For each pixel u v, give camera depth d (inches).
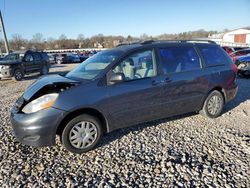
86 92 147.9
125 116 162.1
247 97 283.0
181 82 180.7
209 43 208.1
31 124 138.3
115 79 150.9
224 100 212.2
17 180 126.0
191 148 155.3
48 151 156.6
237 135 173.5
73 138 148.8
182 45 189.3
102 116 155.1
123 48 175.5
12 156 150.7
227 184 117.8
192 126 192.2
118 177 126.3
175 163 137.3
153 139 169.8
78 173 131.3
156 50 175.3
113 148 158.2
